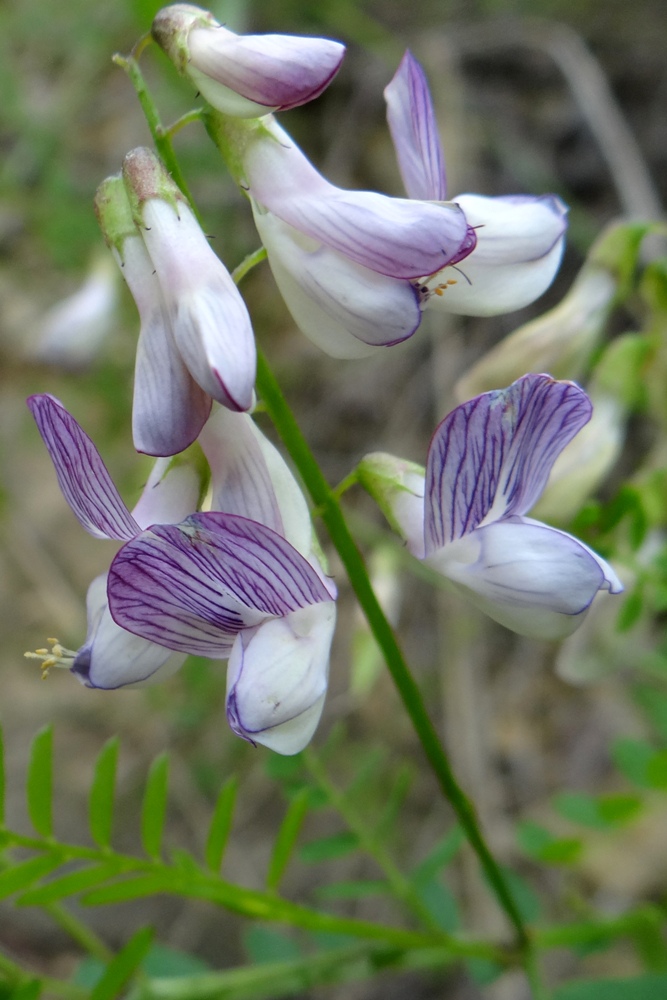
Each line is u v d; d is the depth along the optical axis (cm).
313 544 10
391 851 20
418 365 26
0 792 11
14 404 29
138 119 31
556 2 29
